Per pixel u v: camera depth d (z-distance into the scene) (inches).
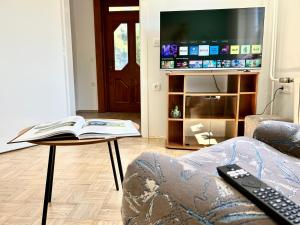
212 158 34.1
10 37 91.4
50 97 106.0
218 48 93.6
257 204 18.4
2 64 90.7
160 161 24.2
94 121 51.3
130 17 162.1
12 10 90.7
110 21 163.9
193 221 18.2
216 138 107.1
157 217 20.8
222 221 17.0
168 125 100.7
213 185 20.4
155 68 108.6
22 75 96.3
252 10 90.0
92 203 59.4
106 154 92.7
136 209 23.4
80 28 164.4
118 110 174.2
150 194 22.1
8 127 94.9
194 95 95.4
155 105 111.8
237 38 92.3
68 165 82.4
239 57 93.6
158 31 105.7
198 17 92.0
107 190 65.5
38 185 68.7
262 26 91.0
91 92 172.4
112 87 172.6
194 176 21.6
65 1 117.7
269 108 105.4
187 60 95.6
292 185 28.7
